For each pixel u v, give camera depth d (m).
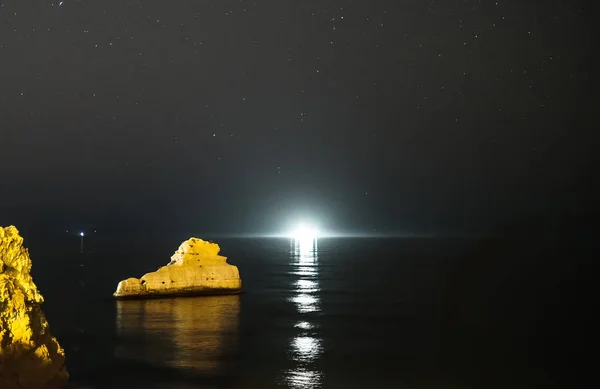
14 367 19.05
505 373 29.16
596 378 28.34
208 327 40.97
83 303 52.75
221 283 60.12
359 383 27.22
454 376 28.59
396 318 46.00
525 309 51.22
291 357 32.06
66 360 30.78
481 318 46.25
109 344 34.94
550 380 28.00
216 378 27.64
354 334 39.12
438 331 40.44
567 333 39.84
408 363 31.02
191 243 60.28
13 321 19.14
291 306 52.06
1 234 20.30
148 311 48.16
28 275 20.86
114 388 25.70
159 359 31.12
